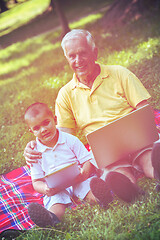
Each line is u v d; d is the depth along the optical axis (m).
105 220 2.75
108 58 8.40
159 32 9.05
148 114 3.03
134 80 3.30
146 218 2.59
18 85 9.84
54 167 3.22
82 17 19.34
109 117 3.31
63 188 3.08
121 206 2.93
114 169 3.17
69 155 3.25
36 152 3.18
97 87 3.31
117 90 3.31
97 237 2.58
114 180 2.83
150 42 8.20
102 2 22.64
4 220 3.41
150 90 5.43
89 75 3.32
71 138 3.29
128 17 11.88
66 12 23.66
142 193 2.93
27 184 4.09
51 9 25.95
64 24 14.40
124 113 3.33
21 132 6.07
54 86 7.74
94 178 2.94
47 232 2.84
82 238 2.61
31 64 12.68
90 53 3.23
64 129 3.63
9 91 9.63
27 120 3.16
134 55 7.73
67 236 2.68
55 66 10.10
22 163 4.84
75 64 3.24
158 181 2.89
